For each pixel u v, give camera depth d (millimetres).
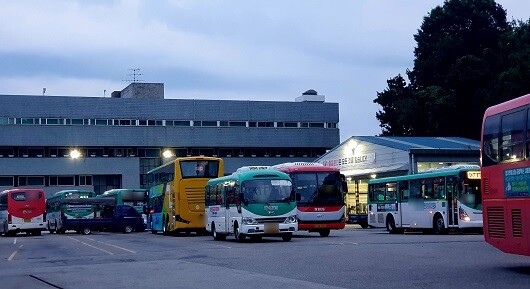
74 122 82375
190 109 86875
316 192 33625
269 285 13359
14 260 23312
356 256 19750
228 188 31688
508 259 17953
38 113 81000
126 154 84562
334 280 13891
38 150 81250
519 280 13219
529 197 14398
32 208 52031
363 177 55969
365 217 51281
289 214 29625
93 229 62406
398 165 52344
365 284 13039
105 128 83062
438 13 75000
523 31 68250
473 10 72688
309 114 91250
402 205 37844
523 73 60281
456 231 36562
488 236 16297
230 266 18078
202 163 40469
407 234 36156
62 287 14148
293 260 19156
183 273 16391
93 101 83125
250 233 29203
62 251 28078
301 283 13555
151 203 50094
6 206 52250
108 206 57531
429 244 24578
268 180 29828
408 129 75375
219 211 33219
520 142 14820
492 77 67375
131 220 57594
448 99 68375
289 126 90562
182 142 85750
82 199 57188
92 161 82625
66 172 81562
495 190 15953
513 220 15086
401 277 14039
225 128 87625
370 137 58938
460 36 73438
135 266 18812
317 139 91188
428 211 35281
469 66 68125
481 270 15164
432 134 71875
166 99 86062
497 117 15984
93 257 23375
